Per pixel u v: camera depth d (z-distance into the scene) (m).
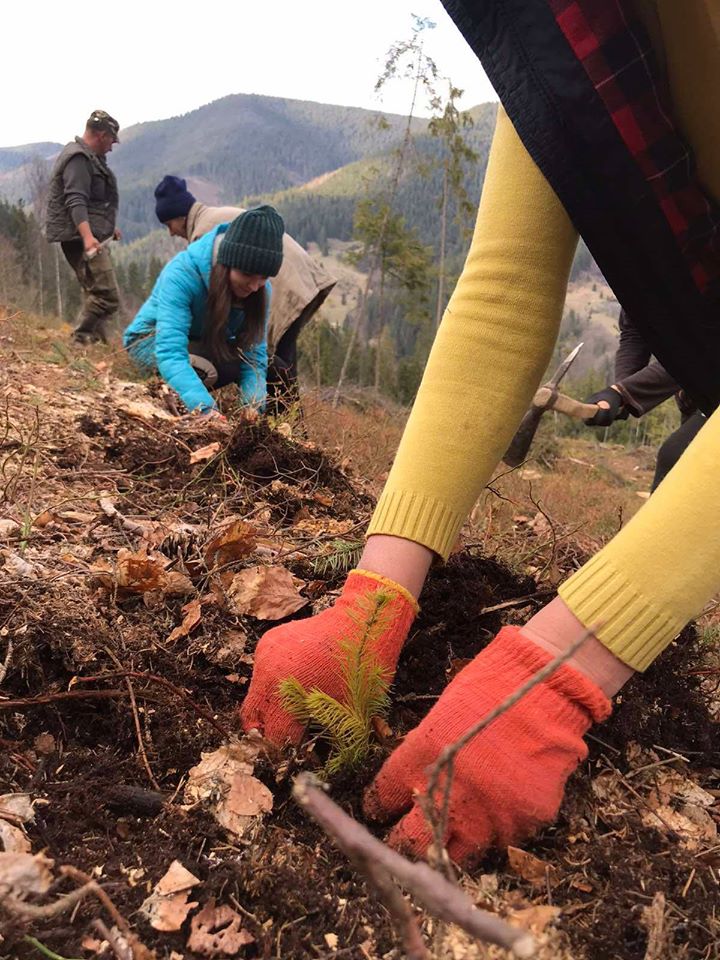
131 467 2.86
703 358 1.39
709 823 1.40
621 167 1.19
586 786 1.42
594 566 1.17
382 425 4.93
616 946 1.09
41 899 1.03
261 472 2.89
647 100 1.15
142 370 5.01
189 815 1.29
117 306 7.07
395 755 1.21
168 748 1.44
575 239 1.38
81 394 3.95
